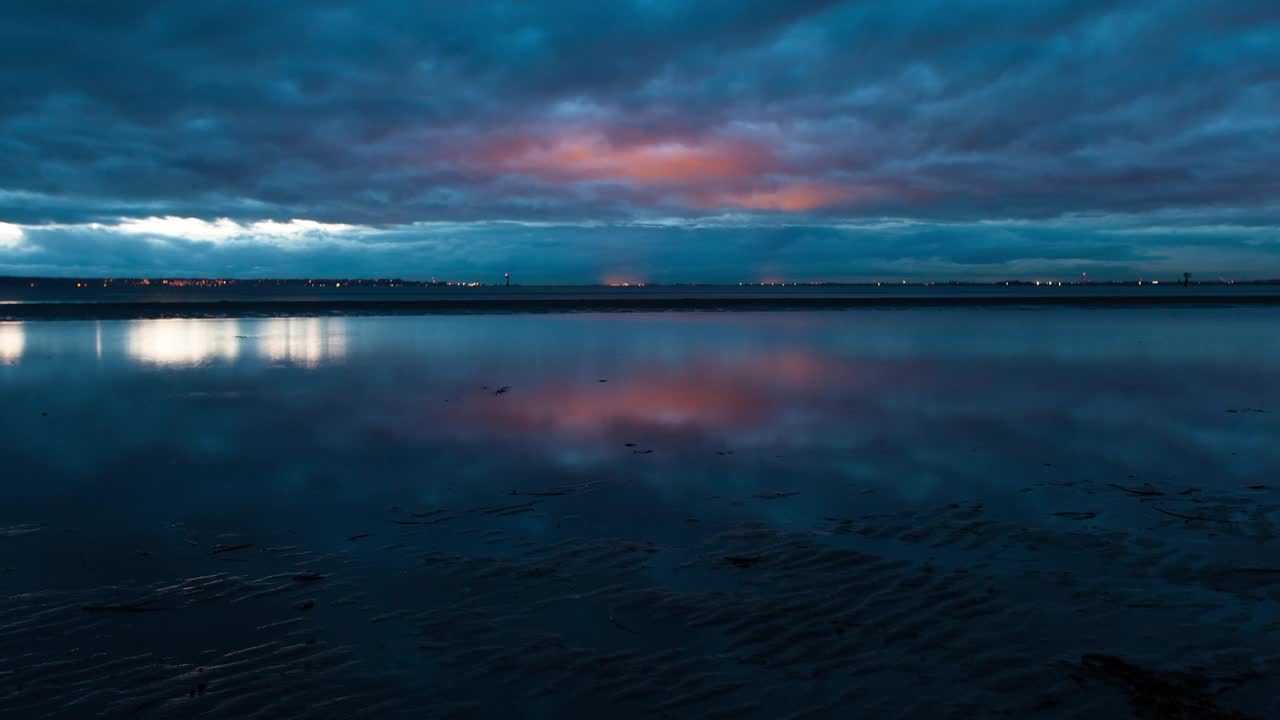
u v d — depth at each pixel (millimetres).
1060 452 9945
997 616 5141
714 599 5445
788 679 4383
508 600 5449
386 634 4934
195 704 4125
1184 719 3932
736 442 10578
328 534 6812
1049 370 18562
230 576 5844
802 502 7754
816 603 5371
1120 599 5375
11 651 4660
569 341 27516
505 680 4383
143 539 6652
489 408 13227
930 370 18500
